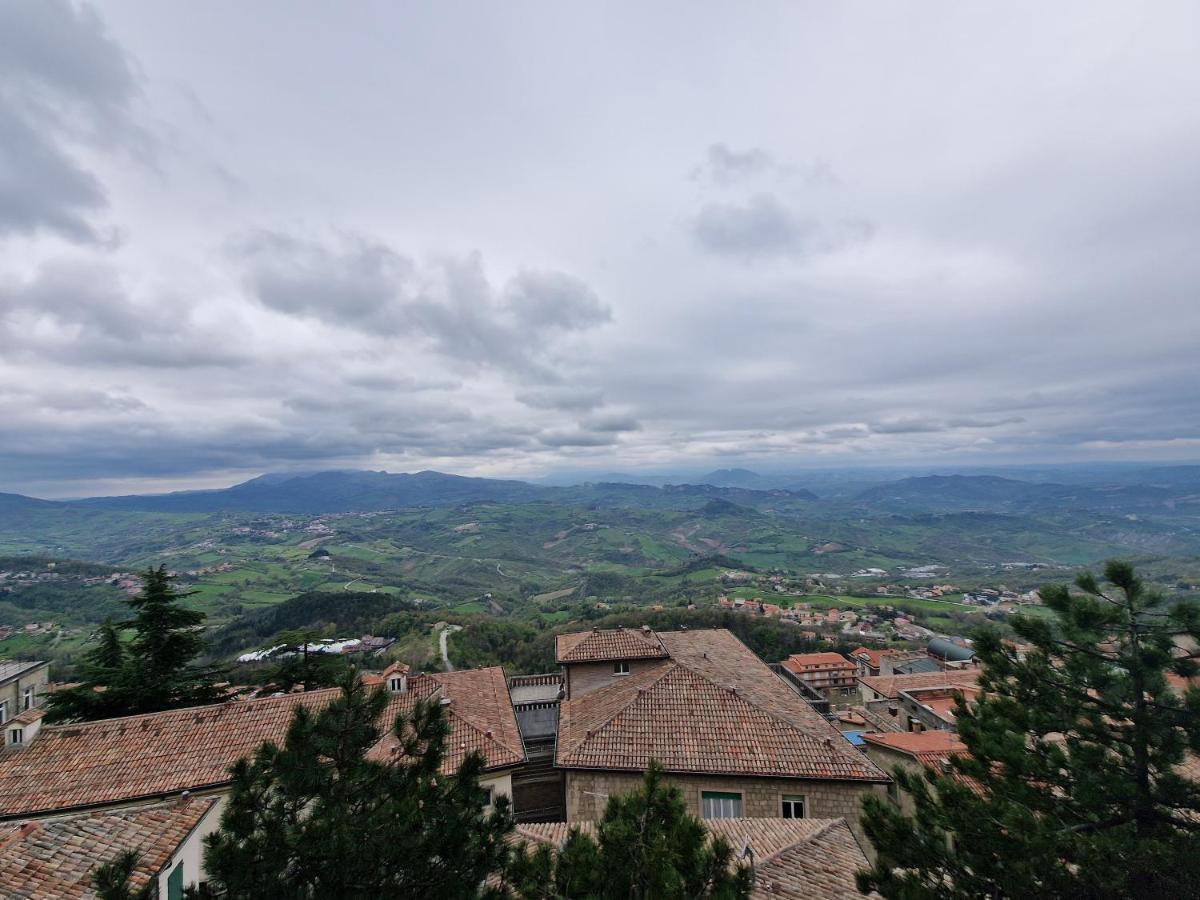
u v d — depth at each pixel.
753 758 19.08
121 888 6.71
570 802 19.30
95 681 29.84
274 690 33.47
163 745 22.58
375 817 7.64
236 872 7.01
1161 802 10.22
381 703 9.06
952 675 38.78
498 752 22.39
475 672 32.56
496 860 8.05
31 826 13.66
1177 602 10.77
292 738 8.31
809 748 19.41
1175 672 10.83
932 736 23.05
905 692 34.81
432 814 8.03
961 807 10.24
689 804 18.84
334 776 8.38
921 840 10.71
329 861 7.14
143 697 30.03
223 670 33.62
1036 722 11.34
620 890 6.64
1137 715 10.57
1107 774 10.50
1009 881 9.34
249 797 7.77
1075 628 11.52
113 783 20.84
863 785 18.33
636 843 6.93
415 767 8.82
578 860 6.87
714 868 6.59
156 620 31.77
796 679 54.16
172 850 13.55
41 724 23.78
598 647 28.98
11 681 36.00
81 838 13.55
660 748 19.72
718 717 20.92
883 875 10.47
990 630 12.77
